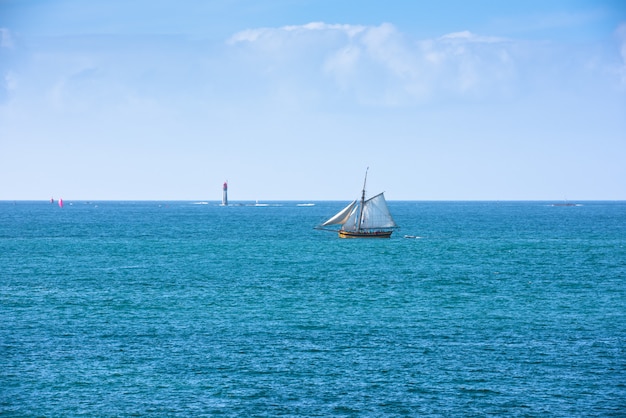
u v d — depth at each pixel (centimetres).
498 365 6456
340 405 5516
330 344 7169
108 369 6328
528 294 10344
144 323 8169
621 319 8431
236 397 5666
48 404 5519
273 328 7912
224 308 9131
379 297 10044
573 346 7094
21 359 6612
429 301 9719
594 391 5803
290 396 5691
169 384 5947
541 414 5359
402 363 6512
